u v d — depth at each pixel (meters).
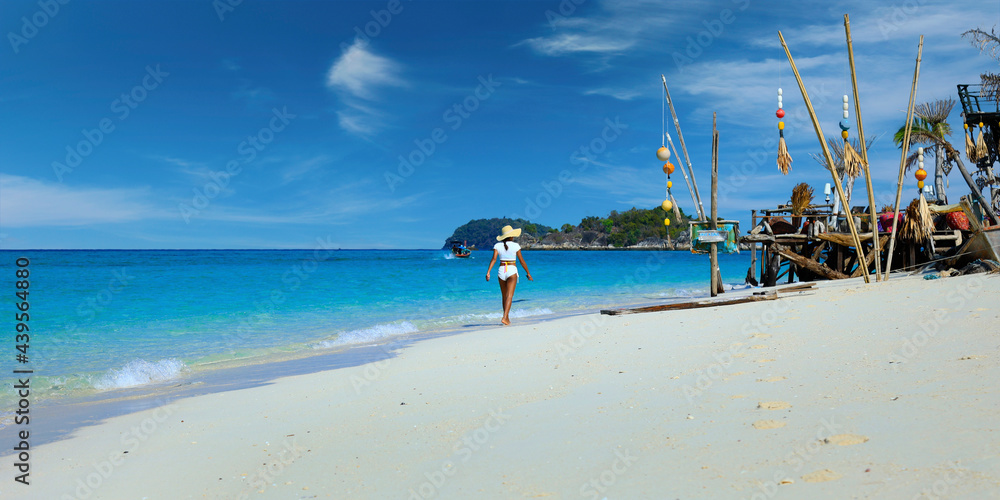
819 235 17.89
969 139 15.97
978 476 2.45
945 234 16.17
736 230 14.66
